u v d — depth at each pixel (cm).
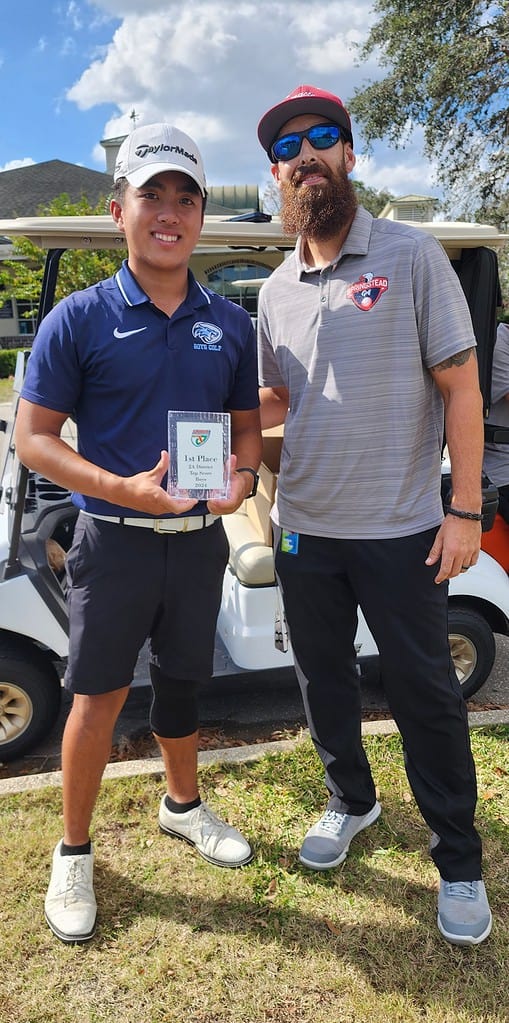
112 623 192
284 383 226
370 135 1421
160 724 221
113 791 255
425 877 220
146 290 186
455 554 184
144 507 172
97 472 175
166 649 207
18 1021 176
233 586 296
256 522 311
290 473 208
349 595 213
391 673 198
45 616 267
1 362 1695
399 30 1351
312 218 187
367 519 194
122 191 182
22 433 183
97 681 194
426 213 1855
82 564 194
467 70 1299
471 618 317
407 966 190
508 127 1380
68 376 182
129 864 224
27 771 288
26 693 278
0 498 295
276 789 260
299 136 191
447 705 196
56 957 192
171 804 234
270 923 204
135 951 194
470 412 184
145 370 181
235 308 203
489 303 292
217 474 181
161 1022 176
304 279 201
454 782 200
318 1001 181
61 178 2197
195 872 222
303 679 223
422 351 188
